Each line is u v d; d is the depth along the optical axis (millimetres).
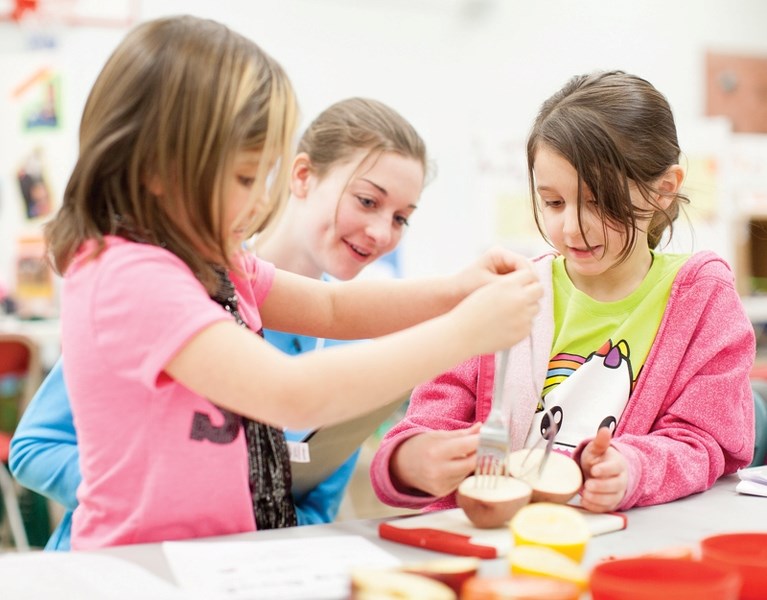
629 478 860
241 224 835
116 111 806
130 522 812
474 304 784
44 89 3285
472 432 864
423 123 3736
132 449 815
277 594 615
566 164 1049
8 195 3270
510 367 1131
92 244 804
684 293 1103
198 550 726
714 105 4152
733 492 980
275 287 1026
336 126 1424
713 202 3602
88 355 798
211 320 743
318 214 1409
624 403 1097
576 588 560
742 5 4215
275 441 945
